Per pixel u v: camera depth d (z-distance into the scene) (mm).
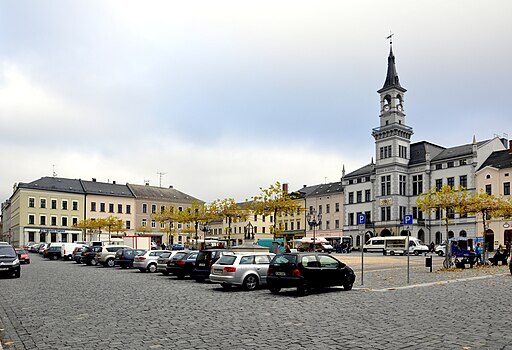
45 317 12250
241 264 18766
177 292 18141
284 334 9625
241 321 11273
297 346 8547
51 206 85062
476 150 67938
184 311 13031
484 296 15266
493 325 10195
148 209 95375
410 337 9117
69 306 14242
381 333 9516
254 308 13453
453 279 22062
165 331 10172
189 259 24969
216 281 18875
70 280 24297
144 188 98188
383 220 78000
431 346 8375
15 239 87562
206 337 9484
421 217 75250
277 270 17047
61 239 85438
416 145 80062
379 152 79875
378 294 16344
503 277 23062
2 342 9367
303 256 16781
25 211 82312
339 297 15703
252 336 9500
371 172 80625
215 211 50031
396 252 60031
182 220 56875
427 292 16625
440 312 12023
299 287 16250
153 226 94688
